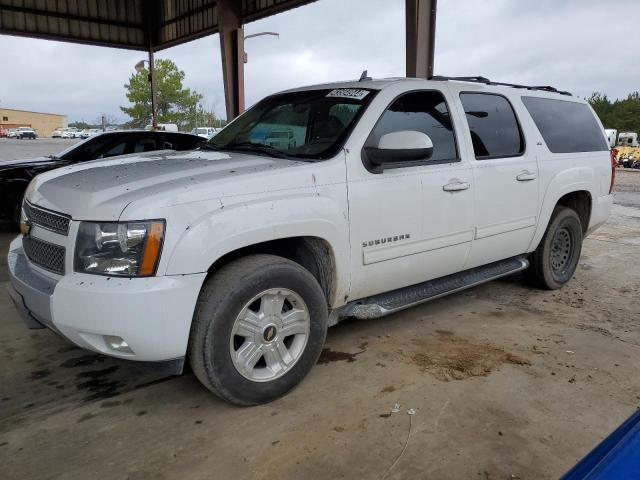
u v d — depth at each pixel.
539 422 2.60
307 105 3.50
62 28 15.20
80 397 2.85
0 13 14.06
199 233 2.37
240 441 2.44
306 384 2.97
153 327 2.30
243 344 2.62
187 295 2.35
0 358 3.32
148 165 2.96
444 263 3.60
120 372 3.15
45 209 2.67
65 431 2.52
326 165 2.88
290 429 2.53
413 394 2.86
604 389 2.95
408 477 2.19
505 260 4.36
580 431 2.53
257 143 3.50
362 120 3.10
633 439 1.19
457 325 3.92
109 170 2.91
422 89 3.51
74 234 2.40
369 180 3.04
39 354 3.39
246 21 13.29
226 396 2.58
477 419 2.62
